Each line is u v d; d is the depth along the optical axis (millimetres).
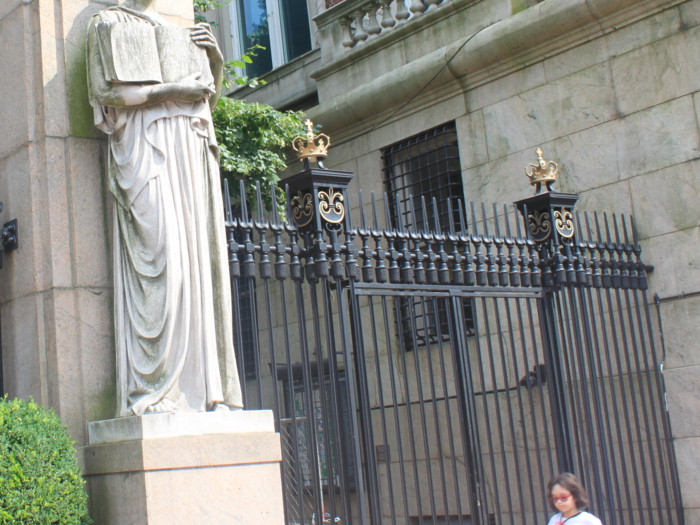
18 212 4422
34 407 3777
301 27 13195
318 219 5215
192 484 3879
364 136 10422
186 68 4359
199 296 4152
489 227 9102
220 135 9281
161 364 4012
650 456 6711
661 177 7781
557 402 6273
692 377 7277
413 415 9367
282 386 10984
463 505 8766
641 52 8047
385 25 10453
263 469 4148
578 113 8469
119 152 4254
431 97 9711
